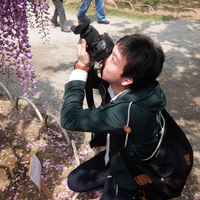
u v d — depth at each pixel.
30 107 3.17
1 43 1.77
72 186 1.79
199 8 7.14
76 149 2.39
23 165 2.38
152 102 1.15
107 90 1.56
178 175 1.32
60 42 5.07
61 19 5.43
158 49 1.13
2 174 2.28
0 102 3.26
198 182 2.21
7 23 1.61
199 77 3.84
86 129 1.20
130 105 1.13
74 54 4.60
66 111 1.24
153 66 1.10
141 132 1.20
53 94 3.45
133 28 5.86
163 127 1.33
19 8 1.51
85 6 5.40
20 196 2.11
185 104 3.24
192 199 2.07
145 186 1.31
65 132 2.33
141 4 6.91
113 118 1.14
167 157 1.31
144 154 1.31
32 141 2.65
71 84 1.28
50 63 4.26
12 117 3.00
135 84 1.17
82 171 1.78
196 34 5.48
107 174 1.64
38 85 3.63
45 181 2.23
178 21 6.30
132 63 1.08
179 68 4.07
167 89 3.55
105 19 6.26
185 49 4.73
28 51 1.76
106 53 1.19
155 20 6.38
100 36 1.22
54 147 2.58
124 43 1.09
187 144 1.43
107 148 1.60
